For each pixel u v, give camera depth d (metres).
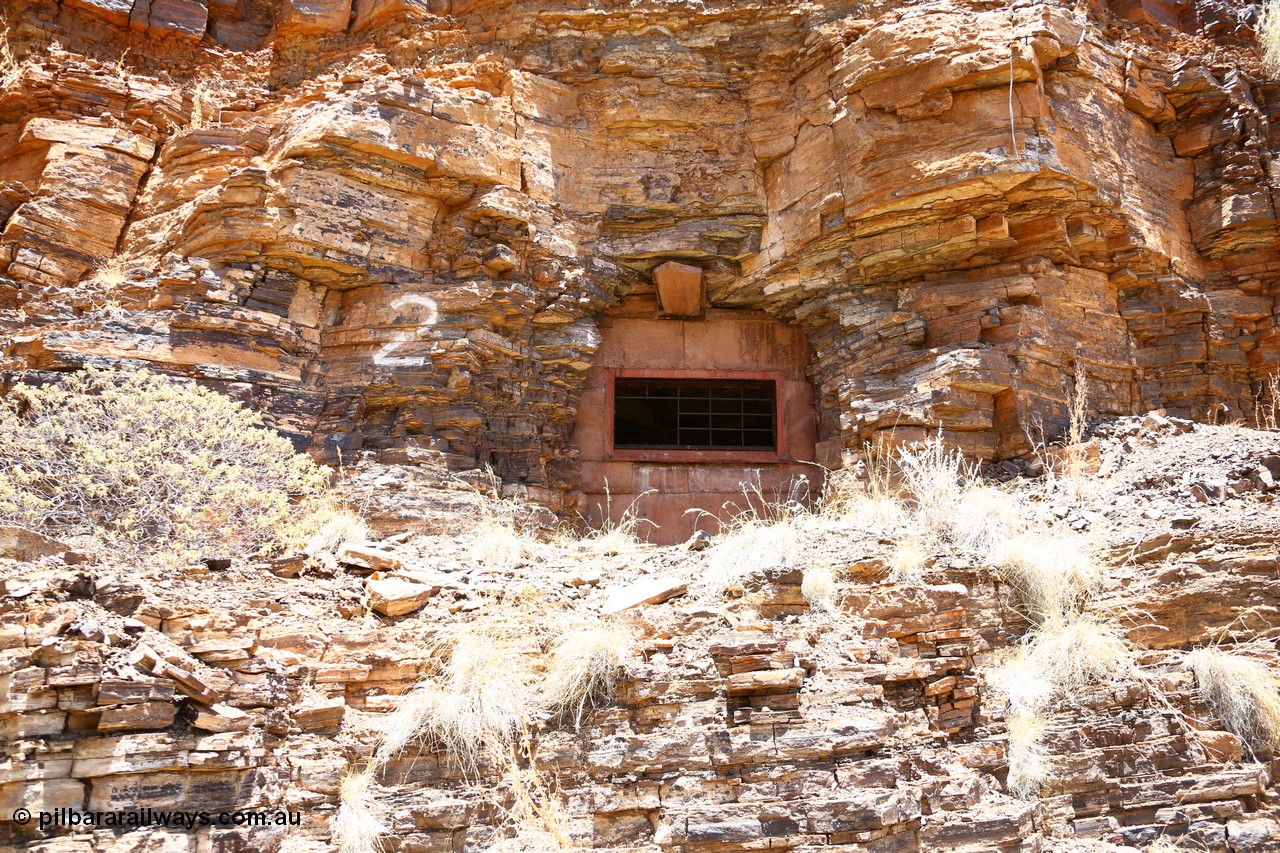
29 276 9.96
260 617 5.68
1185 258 10.70
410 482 8.70
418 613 6.06
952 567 6.75
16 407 7.86
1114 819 5.84
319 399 9.30
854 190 9.80
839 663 5.93
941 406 9.13
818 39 10.38
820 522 7.58
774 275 10.64
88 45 11.71
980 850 5.45
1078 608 6.83
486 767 5.30
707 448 10.91
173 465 6.41
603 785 5.36
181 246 9.67
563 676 5.61
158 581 5.63
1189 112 11.09
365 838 4.93
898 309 10.05
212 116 11.32
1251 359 10.54
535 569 6.96
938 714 6.09
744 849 5.19
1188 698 6.26
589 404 10.83
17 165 10.77
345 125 9.48
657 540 10.56
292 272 9.49
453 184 9.98
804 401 11.08
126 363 8.62
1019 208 9.68
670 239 10.61
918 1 10.44
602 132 10.80
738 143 10.77
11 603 4.62
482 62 10.70
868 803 5.27
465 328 9.58
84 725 4.48
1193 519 7.11
